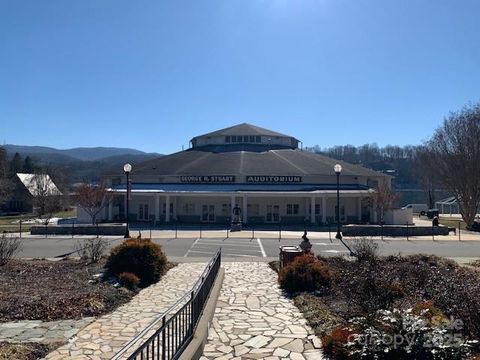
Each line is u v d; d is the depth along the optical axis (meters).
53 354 8.85
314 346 9.46
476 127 52.72
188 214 55.03
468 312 9.20
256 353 9.06
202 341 9.03
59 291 13.82
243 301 13.52
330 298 13.38
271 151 68.12
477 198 52.84
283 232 41.28
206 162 62.03
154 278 16.66
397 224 51.72
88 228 39.00
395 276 14.77
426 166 66.94
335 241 33.50
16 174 87.06
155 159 69.31
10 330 10.35
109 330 10.45
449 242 34.38
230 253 26.56
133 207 56.06
